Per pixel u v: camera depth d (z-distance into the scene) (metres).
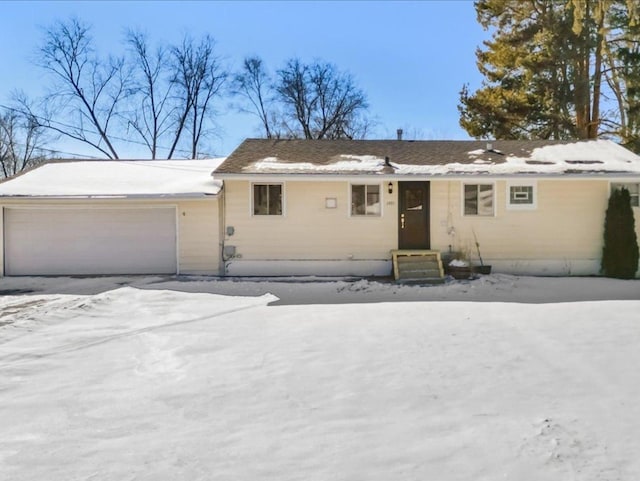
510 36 24.19
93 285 12.75
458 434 3.94
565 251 14.09
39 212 14.47
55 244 14.51
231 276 14.13
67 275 14.41
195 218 14.31
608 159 14.73
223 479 3.32
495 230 14.15
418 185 14.23
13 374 5.49
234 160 14.73
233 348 6.48
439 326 7.55
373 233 14.20
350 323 7.90
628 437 3.84
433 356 5.98
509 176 13.61
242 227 14.22
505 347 6.31
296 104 35.94
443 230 14.18
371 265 14.16
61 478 3.35
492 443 3.77
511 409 4.40
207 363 5.85
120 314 8.79
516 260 14.12
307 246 14.21
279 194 14.23
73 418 4.32
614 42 23.00
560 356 5.89
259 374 5.43
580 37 22.34
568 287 12.00
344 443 3.81
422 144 16.78
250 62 35.25
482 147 16.41
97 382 5.23
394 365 5.68
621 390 4.80
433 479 3.30
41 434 4.02
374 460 3.55
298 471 3.42
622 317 7.95
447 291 11.58
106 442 3.87
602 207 14.02
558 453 3.61
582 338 6.69
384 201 14.17
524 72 24.16
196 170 16.77
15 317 8.66
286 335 7.15
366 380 5.21
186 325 7.88
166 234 14.47
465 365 5.62
